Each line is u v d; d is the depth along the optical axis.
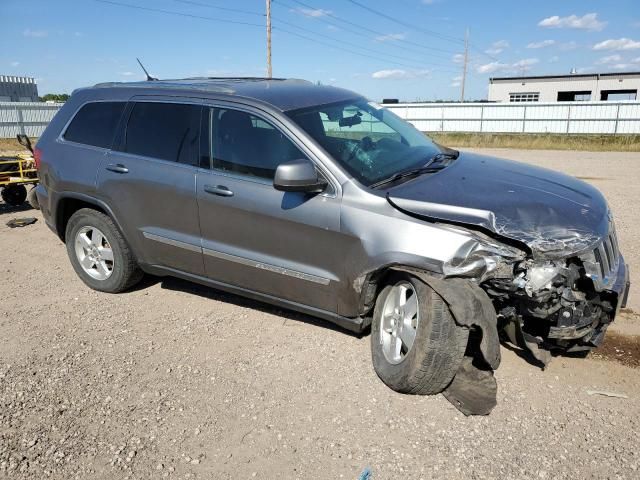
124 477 2.86
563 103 30.20
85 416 3.37
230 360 4.00
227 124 4.24
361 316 3.81
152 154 4.62
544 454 2.96
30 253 6.73
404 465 2.90
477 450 3.01
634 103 28.44
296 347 4.16
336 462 2.94
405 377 3.37
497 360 3.09
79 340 4.36
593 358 3.92
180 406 3.46
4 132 30.91
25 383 3.74
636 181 12.41
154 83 4.98
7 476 2.88
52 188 5.27
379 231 3.51
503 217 3.32
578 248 3.26
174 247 4.57
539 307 3.37
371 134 4.42
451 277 3.29
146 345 4.25
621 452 2.96
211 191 4.20
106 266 5.24
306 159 3.84
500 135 29.86
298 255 3.92
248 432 3.20
